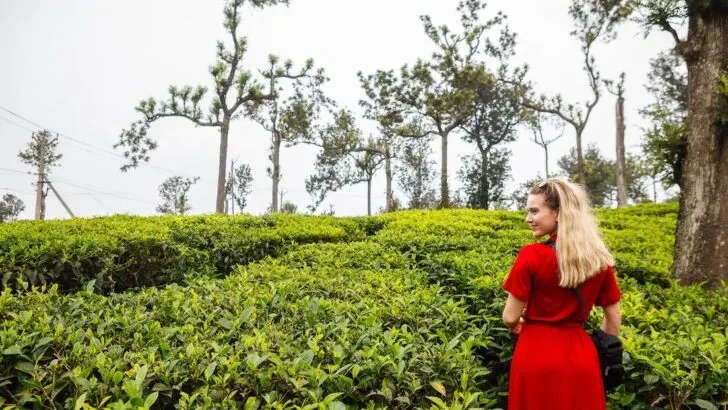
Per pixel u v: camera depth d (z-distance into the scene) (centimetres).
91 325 343
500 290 443
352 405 272
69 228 817
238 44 2888
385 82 3262
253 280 513
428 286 556
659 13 687
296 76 3095
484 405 326
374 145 4347
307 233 923
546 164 4731
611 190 5172
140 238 670
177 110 2747
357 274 557
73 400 251
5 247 559
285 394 267
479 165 3153
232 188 5019
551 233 296
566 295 284
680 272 680
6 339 275
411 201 3444
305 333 338
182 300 413
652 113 746
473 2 3161
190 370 280
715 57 665
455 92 3133
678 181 730
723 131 654
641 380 328
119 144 2856
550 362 277
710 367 320
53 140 4047
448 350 320
